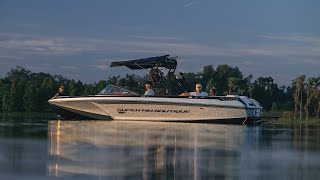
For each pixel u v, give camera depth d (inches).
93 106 1048.2
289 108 3388.3
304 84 2760.8
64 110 1068.5
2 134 553.6
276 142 527.2
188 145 465.1
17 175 287.6
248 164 345.7
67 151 395.5
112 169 313.6
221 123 1032.2
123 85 1066.7
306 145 493.0
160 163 341.7
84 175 291.7
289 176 300.4
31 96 2519.7
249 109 1033.5
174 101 1021.2
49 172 298.0
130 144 460.1
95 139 505.4
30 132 591.8
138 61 1068.5
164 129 724.0
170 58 1074.1
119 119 1047.6
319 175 304.5
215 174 304.0
